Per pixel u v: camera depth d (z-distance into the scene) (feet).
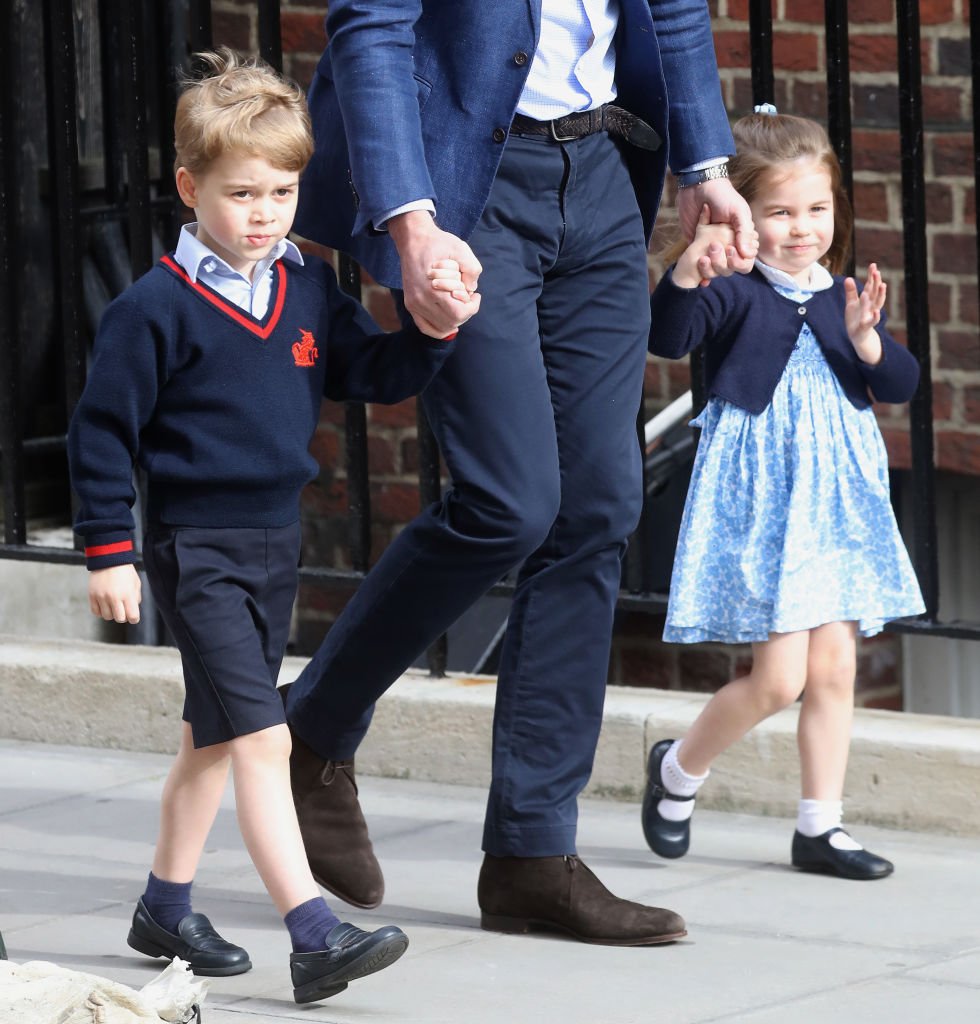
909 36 53.16
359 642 42.01
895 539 48.08
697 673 77.71
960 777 50.78
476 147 39.65
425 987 38.93
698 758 48.49
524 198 40.45
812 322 48.37
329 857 43.24
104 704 61.05
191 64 51.60
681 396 74.69
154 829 52.13
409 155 38.37
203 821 40.04
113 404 37.91
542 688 42.09
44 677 61.82
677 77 44.45
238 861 49.03
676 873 48.16
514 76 39.50
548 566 42.09
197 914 40.73
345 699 42.52
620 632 79.05
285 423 38.86
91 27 79.97
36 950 41.60
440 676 59.00
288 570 39.70
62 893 46.19
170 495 38.68
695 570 48.24
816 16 72.74
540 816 42.11
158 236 79.05
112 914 44.47
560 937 42.47
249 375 38.45
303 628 82.79
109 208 79.41
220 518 38.63
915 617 54.75
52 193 79.15
